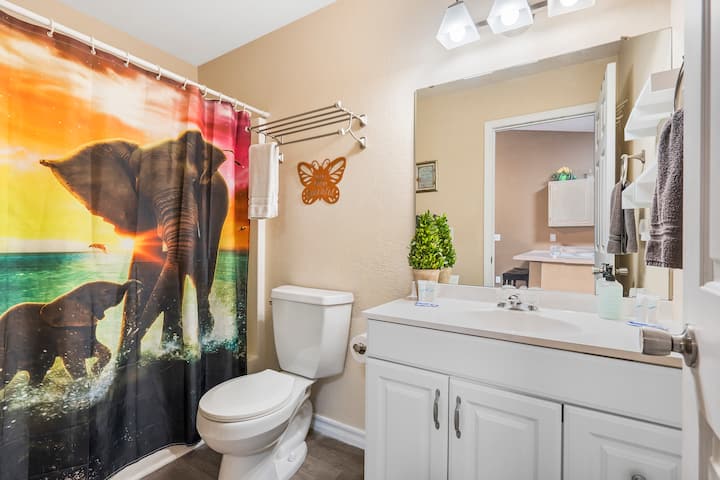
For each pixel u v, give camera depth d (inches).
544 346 39.0
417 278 63.4
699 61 19.0
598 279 50.9
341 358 70.1
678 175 24.9
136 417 63.8
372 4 70.4
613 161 49.7
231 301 78.0
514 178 57.3
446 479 45.6
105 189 58.8
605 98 50.3
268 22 81.7
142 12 77.7
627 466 34.5
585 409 36.7
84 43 56.0
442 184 63.2
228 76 94.0
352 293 72.1
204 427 50.9
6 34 48.6
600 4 50.6
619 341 37.4
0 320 48.6
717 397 16.5
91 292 56.8
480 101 59.9
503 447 41.3
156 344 66.7
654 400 33.5
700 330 18.8
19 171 49.9
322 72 77.0
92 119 57.1
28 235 50.9
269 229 85.2
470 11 59.7
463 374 44.2
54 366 52.7
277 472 59.3
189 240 68.5
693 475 20.6
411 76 66.2
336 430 73.4
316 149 77.5
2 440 48.4
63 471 52.7
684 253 21.6
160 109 66.1
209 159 74.4
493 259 59.1
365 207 71.2
